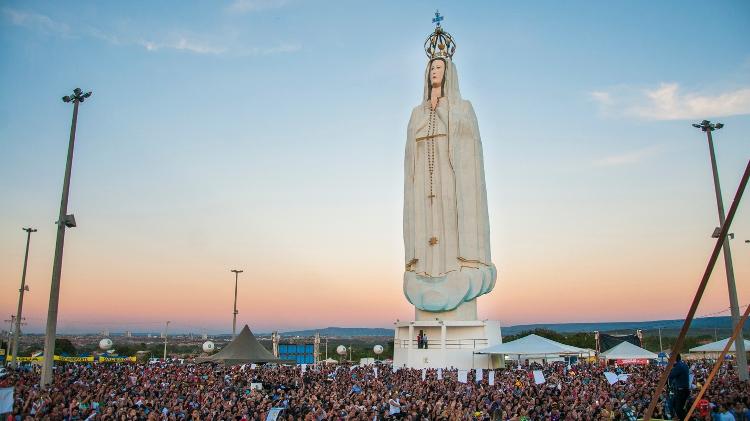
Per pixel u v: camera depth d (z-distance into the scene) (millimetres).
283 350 82188
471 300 68562
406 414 28359
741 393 27641
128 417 25938
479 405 31562
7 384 31469
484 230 70312
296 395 34844
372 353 152250
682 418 16578
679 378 16859
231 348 56438
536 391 36906
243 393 38344
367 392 36750
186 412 28516
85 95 38406
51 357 35062
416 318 69562
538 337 56438
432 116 72625
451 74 74375
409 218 72000
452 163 70500
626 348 56250
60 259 36312
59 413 25281
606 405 28656
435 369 56719
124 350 145375
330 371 61500
